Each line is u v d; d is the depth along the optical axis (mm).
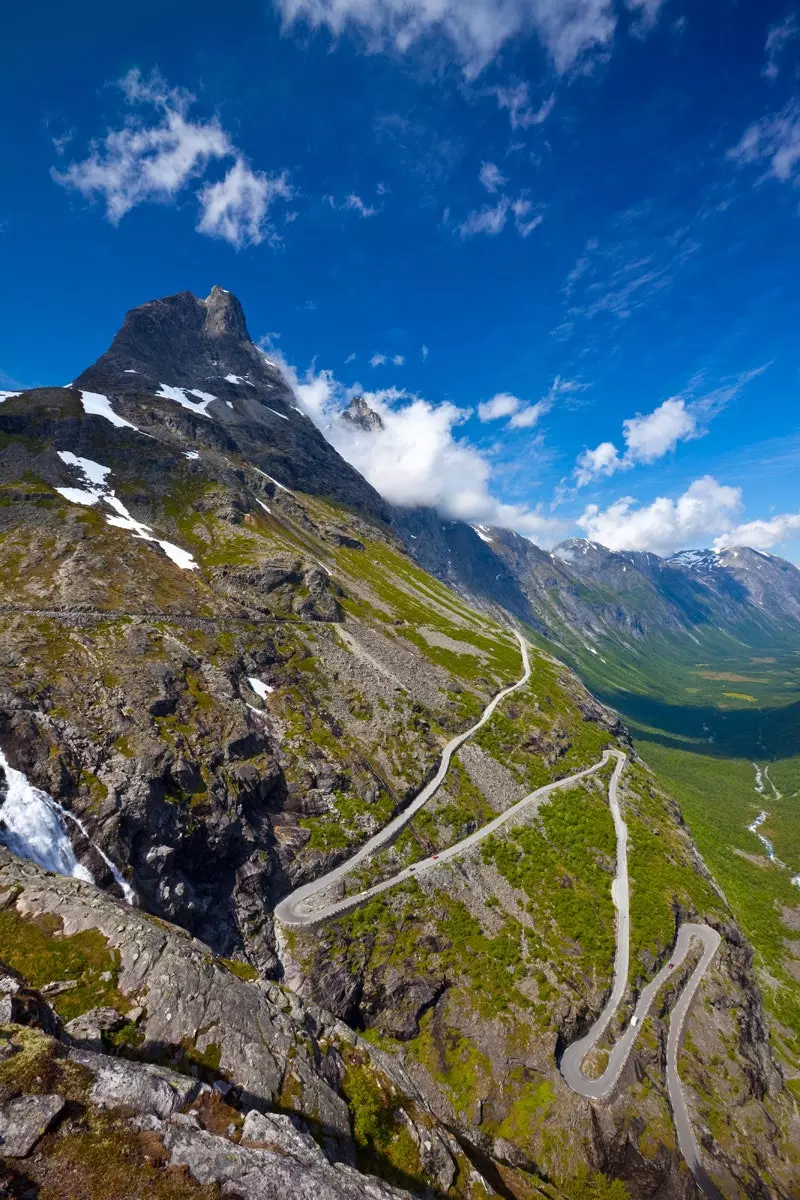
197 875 83375
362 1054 44969
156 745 86438
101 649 103875
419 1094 45656
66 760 76188
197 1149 23531
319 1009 47625
